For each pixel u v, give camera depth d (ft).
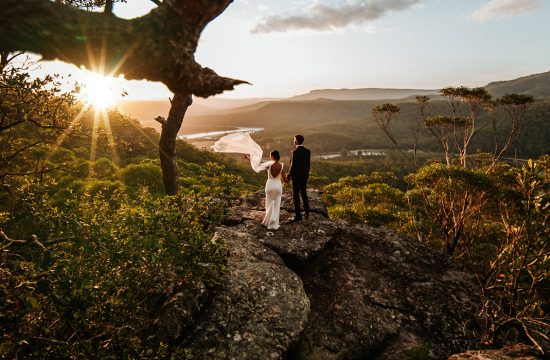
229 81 6.52
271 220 25.39
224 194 33.40
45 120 14.70
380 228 28.07
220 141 25.76
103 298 13.01
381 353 17.02
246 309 16.52
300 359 16.37
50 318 13.57
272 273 19.04
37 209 15.35
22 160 16.81
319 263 22.85
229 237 22.38
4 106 13.12
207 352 14.44
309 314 18.78
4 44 4.24
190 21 5.49
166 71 5.43
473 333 18.47
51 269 12.65
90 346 12.26
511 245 17.29
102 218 14.67
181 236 15.40
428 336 18.10
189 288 16.40
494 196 31.76
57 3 4.48
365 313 18.94
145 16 5.22
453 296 20.97
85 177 49.21
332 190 83.05
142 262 15.11
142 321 13.71
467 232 34.22
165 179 27.40
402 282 21.80
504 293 17.76
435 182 36.83
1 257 12.84
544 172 17.54
